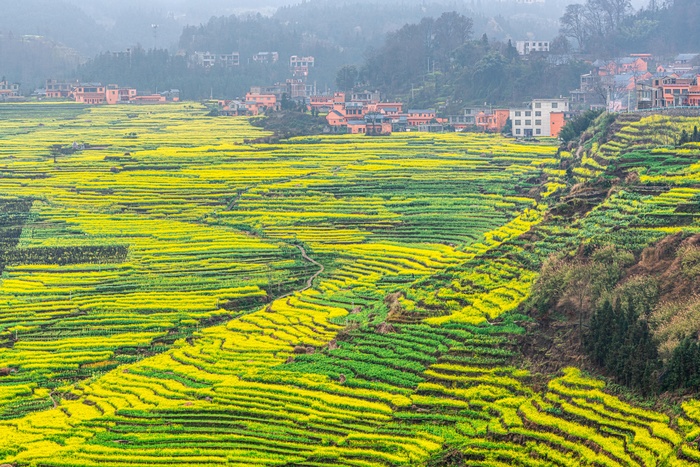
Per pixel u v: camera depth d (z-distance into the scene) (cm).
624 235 11081
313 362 10206
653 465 7306
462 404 8850
